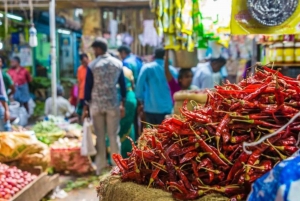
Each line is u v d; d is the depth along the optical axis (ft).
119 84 19.40
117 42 28.81
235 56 30.45
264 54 17.74
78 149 19.58
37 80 39.78
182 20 12.91
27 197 13.15
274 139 6.03
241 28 9.53
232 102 6.77
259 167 5.72
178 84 20.58
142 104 20.85
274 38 15.15
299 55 14.75
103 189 7.39
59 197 16.20
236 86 7.32
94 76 18.69
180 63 20.47
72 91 32.76
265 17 9.36
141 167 7.00
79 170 19.63
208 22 13.16
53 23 22.44
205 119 6.65
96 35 28.45
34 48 41.50
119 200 6.83
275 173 4.50
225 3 13.06
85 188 17.47
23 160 15.14
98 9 28.32
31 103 34.32
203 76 22.62
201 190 6.03
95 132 19.19
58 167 19.72
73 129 22.86
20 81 32.17
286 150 5.89
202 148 6.36
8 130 17.89
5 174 13.79
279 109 6.23
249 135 6.28
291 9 9.28
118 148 19.47
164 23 13.35
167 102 20.07
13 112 27.58
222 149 6.32
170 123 7.14
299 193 4.25
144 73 19.80
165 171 6.61
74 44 46.88
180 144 6.72
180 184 6.18
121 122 20.71
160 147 6.82
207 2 13.06
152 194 6.40
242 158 5.98
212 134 6.50
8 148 14.78
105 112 18.86
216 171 6.12
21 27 34.32
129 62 22.22
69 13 36.94
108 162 20.86
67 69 46.96
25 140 15.14
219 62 24.00
